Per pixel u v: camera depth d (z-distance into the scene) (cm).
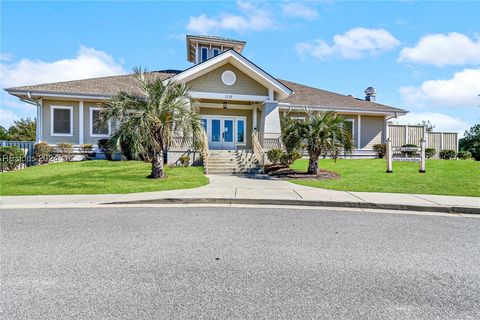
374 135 2325
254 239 472
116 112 1118
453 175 1225
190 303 273
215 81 1861
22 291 295
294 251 418
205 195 832
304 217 635
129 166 1529
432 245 454
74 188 961
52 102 1844
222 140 2116
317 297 288
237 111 2147
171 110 1146
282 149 1652
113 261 375
